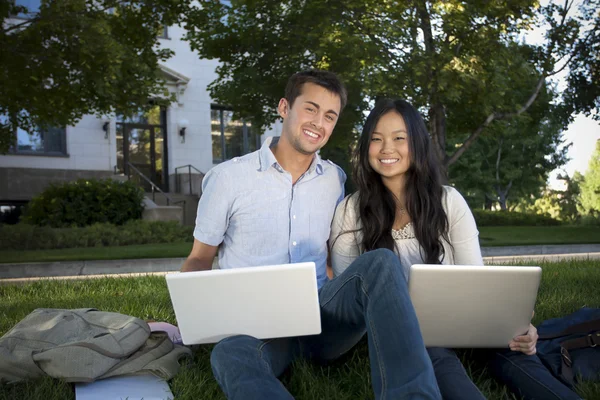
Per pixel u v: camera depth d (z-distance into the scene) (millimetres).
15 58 8289
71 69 8820
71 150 16516
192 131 18438
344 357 2773
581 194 31969
